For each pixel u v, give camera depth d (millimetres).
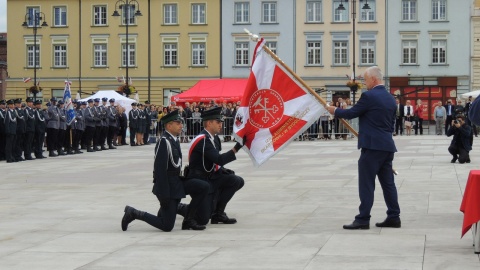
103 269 9203
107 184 20094
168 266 9289
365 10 72125
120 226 12703
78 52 75188
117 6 74438
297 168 24094
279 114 12422
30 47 75875
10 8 75812
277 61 12406
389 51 71875
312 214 13758
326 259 9539
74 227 12656
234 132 12375
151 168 25578
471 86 71250
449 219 12789
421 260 9391
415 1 71625
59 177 22422
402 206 14484
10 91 76188
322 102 12344
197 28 73500
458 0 71125
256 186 18703
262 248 10359
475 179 9875
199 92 55875
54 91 75875
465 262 9258
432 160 26422
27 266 9445
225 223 12781
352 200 15695
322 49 72188
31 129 30781
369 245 10445
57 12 75500
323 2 72188
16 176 22938
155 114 47375
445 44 71438
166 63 74375
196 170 12375
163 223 11961
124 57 74500
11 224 13094
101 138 38094
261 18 72750
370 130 11672
